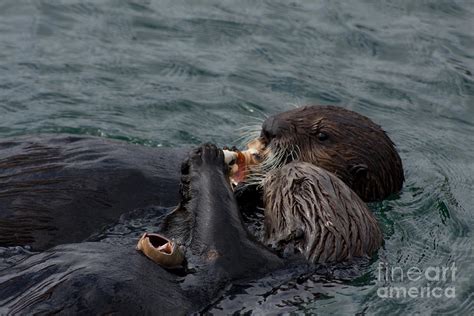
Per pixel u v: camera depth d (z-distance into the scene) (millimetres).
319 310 21797
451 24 43375
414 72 38938
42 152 24625
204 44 40219
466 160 32594
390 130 34406
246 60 39062
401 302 22656
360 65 39281
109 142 25719
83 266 20516
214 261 21703
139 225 24219
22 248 23031
